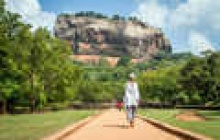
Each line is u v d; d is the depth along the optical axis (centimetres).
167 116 4078
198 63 11044
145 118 3450
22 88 5894
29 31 5909
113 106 17400
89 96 18150
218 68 10719
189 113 3409
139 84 14775
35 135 1553
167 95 13475
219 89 10606
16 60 5766
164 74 14388
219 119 3288
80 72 7406
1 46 5331
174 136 1781
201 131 1769
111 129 2219
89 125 2623
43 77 6347
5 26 5622
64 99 7019
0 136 1505
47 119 3097
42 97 6166
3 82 5516
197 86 10925
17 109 6166
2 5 5528
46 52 6200
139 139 1628
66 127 2002
